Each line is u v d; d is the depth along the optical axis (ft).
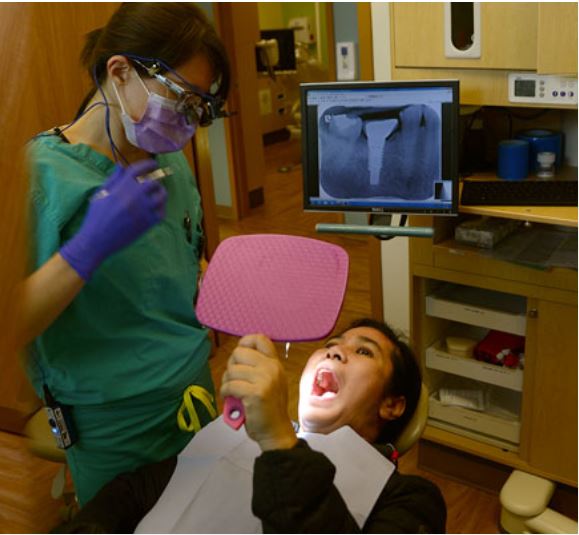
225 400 2.86
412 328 7.21
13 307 1.16
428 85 5.47
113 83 3.80
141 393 4.05
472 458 7.43
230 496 3.72
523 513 6.45
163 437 4.36
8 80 1.10
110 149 4.00
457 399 7.37
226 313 3.22
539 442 6.71
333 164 5.83
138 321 4.03
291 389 8.98
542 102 5.84
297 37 23.02
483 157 7.20
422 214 5.79
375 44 7.43
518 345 7.06
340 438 3.91
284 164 20.38
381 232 5.47
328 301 3.21
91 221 2.94
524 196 6.10
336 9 11.12
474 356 7.16
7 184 1.11
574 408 6.39
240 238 3.42
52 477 1.57
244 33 15.06
